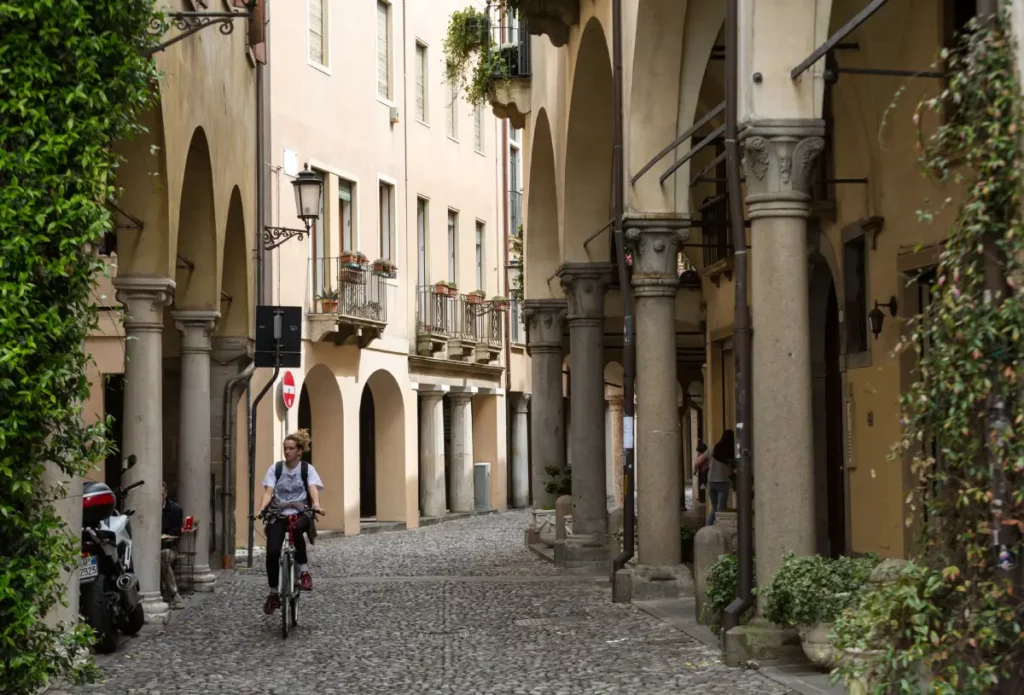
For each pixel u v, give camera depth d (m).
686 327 26.52
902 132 13.45
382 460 33.03
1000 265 5.57
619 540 17.12
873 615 6.53
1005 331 5.45
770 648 9.98
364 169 30.95
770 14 10.12
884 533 14.09
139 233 13.52
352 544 26.80
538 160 23.41
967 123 5.68
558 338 24.84
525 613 14.16
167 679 10.52
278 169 26.50
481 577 18.67
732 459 22.33
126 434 13.80
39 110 8.00
